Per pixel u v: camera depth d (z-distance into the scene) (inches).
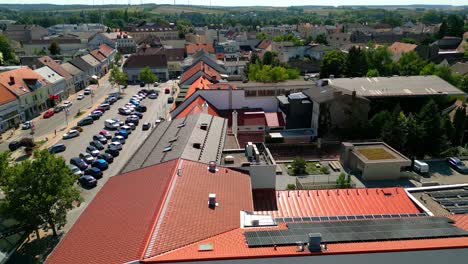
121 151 2805.1
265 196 1534.2
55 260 994.7
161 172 1334.9
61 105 4094.5
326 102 2736.2
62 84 4402.1
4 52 6018.7
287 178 2180.1
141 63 5580.7
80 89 4968.0
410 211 1439.5
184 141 1626.5
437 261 983.0
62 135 3164.4
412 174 2132.1
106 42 7775.6
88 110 3939.5
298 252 934.4
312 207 1486.2
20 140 2923.2
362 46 6599.4
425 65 4347.9
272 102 3090.6
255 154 1611.7
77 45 7736.2
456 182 2162.9
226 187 1311.5
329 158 2471.7
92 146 2829.7
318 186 1948.8
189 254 909.8
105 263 906.7
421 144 2461.9
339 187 1940.2
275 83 3255.4
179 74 5930.1
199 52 5497.1
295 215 1432.1
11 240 1547.7
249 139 2674.7
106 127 3339.1
